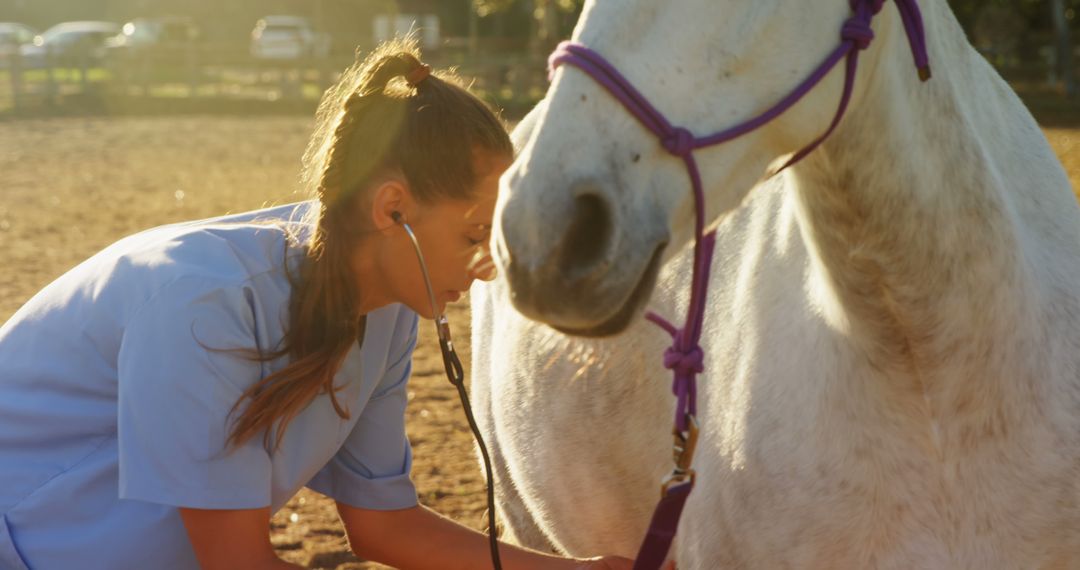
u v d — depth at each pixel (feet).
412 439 15.38
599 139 4.79
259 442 6.34
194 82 79.71
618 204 4.73
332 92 6.81
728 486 6.47
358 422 7.41
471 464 14.40
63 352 6.41
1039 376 5.90
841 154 5.51
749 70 4.99
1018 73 76.33
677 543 7.30
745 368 6.51
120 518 6.43
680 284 7.41
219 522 6.26
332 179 6.22
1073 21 109.50
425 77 6.33
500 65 79.00
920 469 5.83
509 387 9.27
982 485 5.81
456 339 20.90
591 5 5.04
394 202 6.14
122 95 78.23
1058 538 5.91
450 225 6.21
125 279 6.31
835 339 5.99
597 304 4.65
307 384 6.22
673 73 4.89
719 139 4.95
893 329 5.75
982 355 5.72
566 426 8.50
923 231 5.59
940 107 5.63
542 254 4.61
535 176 4.72
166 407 6.02
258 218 7.08
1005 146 6.34
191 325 6.05
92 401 6.42
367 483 7.48
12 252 27.22
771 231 6.73
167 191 37.24
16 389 6.49
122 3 164.96
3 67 83.46
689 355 5.63
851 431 5.92
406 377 7.55
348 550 12.13
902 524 5.89
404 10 110.32
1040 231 6.32
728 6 4.93
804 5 5.02
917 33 5.45
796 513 6.08
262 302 6.34
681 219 5.03
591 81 4.84
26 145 52.49
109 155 48.19
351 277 6.29
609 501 8.44
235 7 139.03
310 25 108.68
